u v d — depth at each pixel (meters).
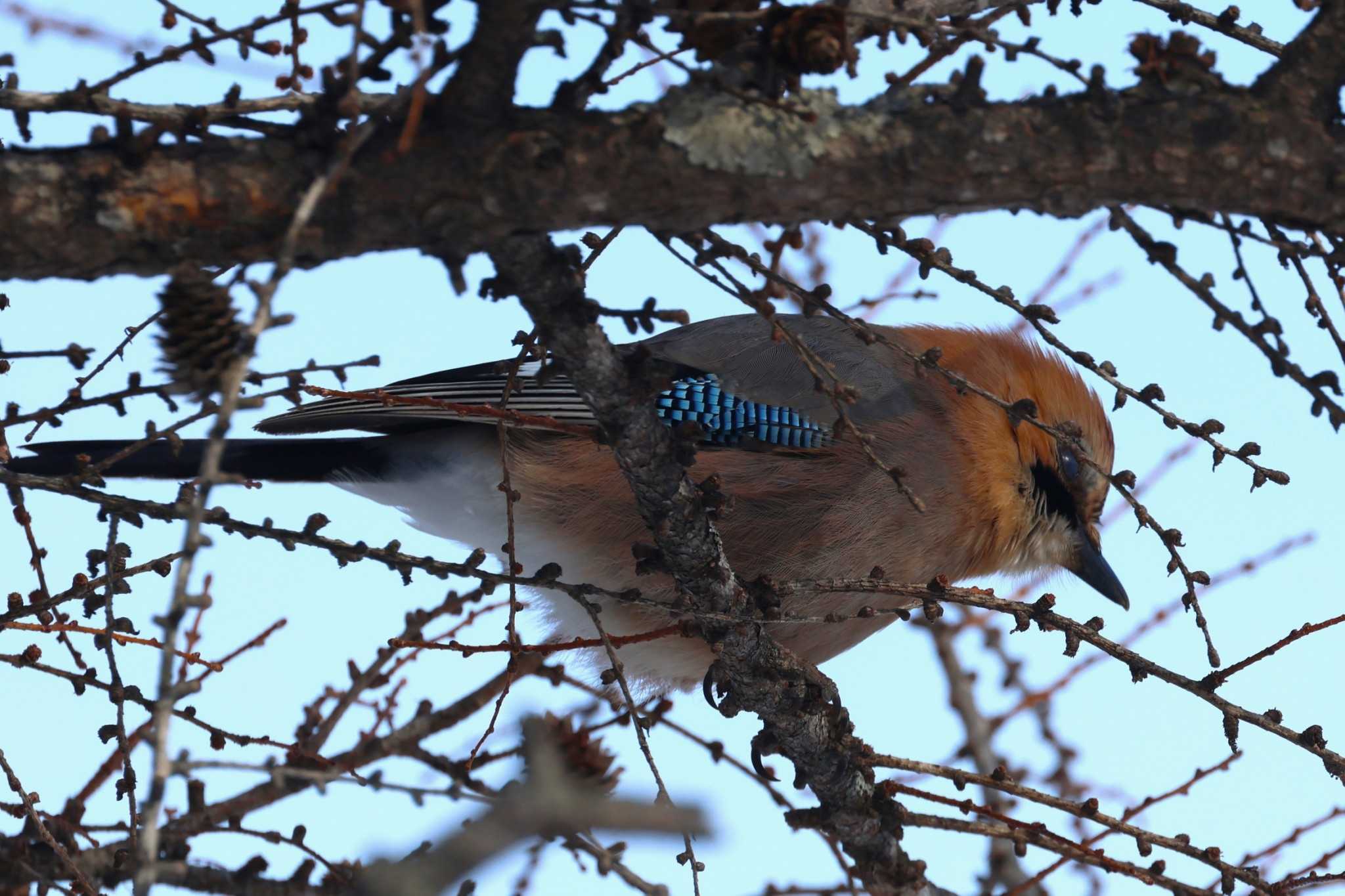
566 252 5.62
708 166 5.32
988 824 8.12
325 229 5.13
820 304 5.92
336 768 6.69
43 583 6.63
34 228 4.92
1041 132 5.57
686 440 6.73
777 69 5.41
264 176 5.05
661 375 6.21
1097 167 5.61
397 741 8.94
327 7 5.10
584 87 5.27
